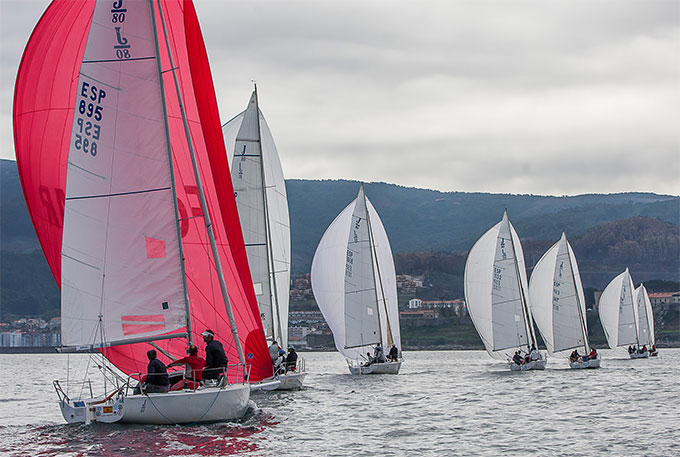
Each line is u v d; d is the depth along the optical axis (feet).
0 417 159.74
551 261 357.82
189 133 136.46
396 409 166.91
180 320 126.31
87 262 124.16
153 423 120.98
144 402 119.14
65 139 133.59
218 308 137.49
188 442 112.06
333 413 157.69
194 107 142.41
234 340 137.80
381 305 309.22
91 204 124.36
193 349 124.57
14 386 276.00
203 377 125.29
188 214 136.05
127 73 125.90
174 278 126.41
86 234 124.26
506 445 118.93
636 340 492.95
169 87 138.62
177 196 136.05
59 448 108.68
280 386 208.03
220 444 111.65
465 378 281.33
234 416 127.95
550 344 357.82
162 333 125.70
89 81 124.47
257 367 144.87
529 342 320.50
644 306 525.34
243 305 144.46
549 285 357.82
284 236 226.38
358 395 202.18
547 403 179.22
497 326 319.47
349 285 302.45
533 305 362.74
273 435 122.52
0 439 118.42
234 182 213.87
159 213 126.31
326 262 305.32
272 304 214.69
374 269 308.40
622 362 437.17
